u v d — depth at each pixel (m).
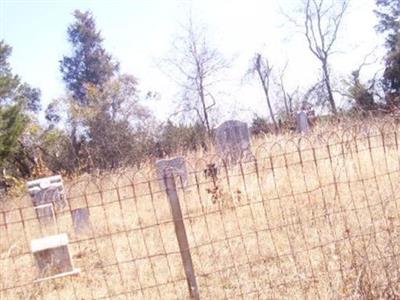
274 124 20.77
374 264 4.41
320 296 4.25
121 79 37.22
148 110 36.81
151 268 4.96
